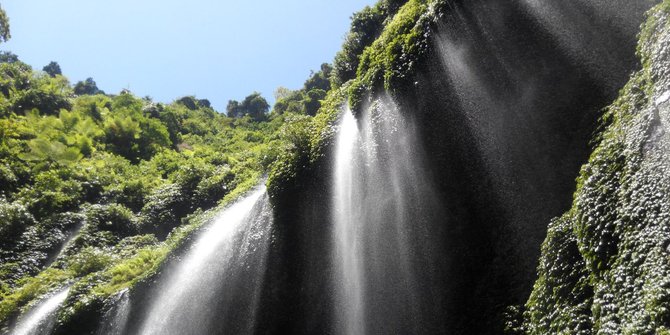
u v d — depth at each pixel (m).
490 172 8.09
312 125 11.85
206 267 11.97
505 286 7.20
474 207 8.15
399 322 8.48
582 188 5.64
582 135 7.12
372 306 8.93
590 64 7.35
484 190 8.09
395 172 9.20
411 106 9.05
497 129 8.19
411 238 8.77
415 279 8.52
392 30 10.70
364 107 10.41
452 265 8.11
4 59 59.81
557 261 5.75
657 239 4.36
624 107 6.01
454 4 8.94
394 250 8.95
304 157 10.80
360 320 9.01
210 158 25.30
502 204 7.77
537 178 7.46
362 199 9.66
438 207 8.58
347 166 10.28
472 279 7.75
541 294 5.86
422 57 9.12
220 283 11.29
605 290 4.79
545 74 7.86
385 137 9.41
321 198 10.09
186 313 11.61
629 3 7.03
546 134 7.59
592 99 7.18
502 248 7.51
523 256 7.16
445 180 8.60
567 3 7.77
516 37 8.25
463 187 8.38
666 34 5.35
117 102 37.72
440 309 8.00
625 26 7.02
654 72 5.41
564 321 5.23
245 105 63.94
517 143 7.89
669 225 4.30
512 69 8.22
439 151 8.77
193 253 12.68
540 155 7.55
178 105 50.59
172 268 12.41
